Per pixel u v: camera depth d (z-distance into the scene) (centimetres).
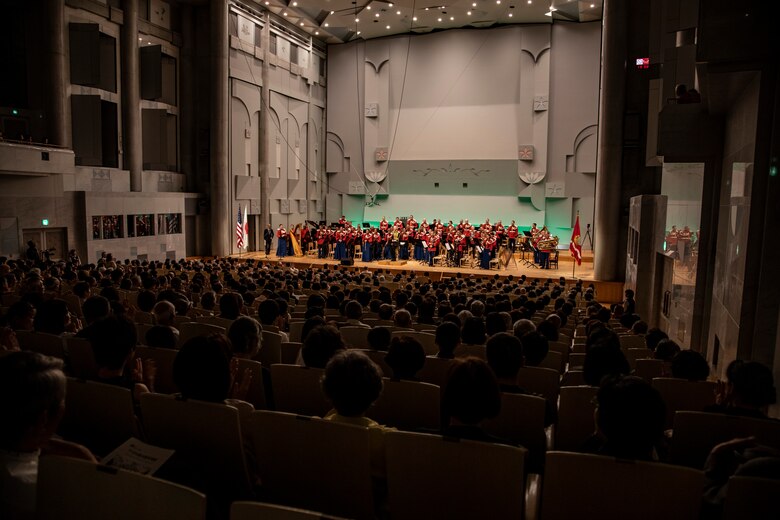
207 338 287
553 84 2977
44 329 519
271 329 613
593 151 2925
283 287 1223
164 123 2409
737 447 256
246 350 425
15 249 1744
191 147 2628
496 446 231
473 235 2400
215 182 2575
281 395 400
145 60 2281
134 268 1450
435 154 3212
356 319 686
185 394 280
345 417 283
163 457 227
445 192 3234
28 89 1956
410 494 248
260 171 2888
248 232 2881
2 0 1873
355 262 2522
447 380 263
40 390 183
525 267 2423
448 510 243
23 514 186
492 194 3155
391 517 256
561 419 390
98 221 2025
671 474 209
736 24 684
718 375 895
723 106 895
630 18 1991
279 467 268
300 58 3153
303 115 3216
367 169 3353
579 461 220
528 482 287
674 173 1303
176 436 278
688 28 1298
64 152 1847
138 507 182
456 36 3114
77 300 783
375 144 3328
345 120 3394
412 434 242
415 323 778
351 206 3444
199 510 176
